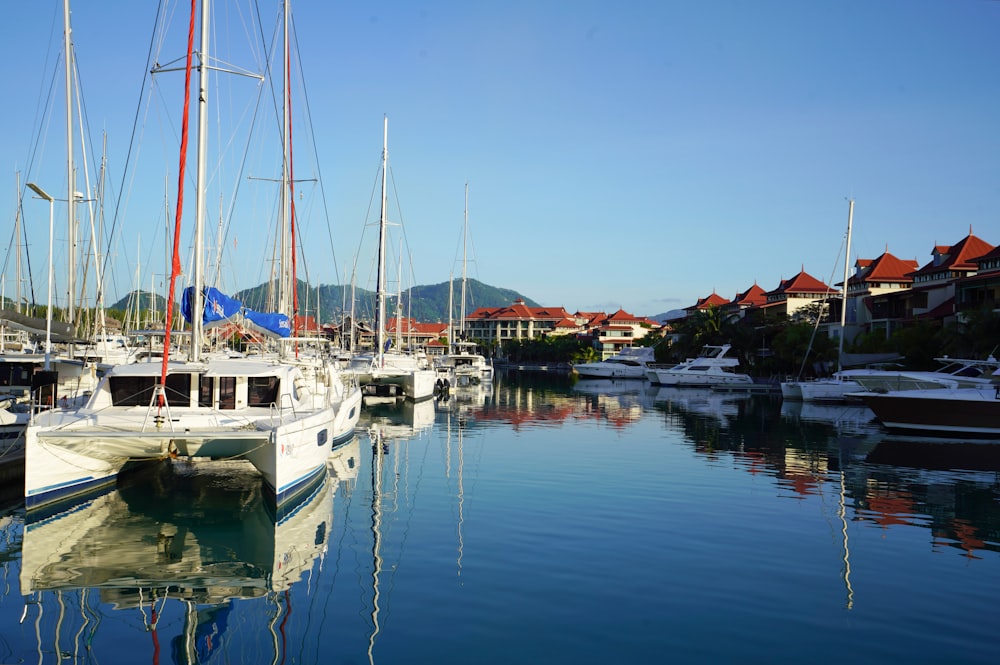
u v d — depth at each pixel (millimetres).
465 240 64000
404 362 41531
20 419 14242
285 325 20750
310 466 14258
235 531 12172
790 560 10875
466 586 9609
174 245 12844
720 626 8391
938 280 57188
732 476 17578
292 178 23859
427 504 14273
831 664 7465
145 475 15961
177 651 7738
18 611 8797
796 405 40031
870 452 22094
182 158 12875
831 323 61406
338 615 8664
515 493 15320
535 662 7449
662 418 32062
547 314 165875
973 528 12867
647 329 129750
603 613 8734
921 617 8727
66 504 13227
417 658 7527
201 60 15180
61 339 19719
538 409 36188
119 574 10109
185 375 14734
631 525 12773
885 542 11922
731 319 79375
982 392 25844
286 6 23797
